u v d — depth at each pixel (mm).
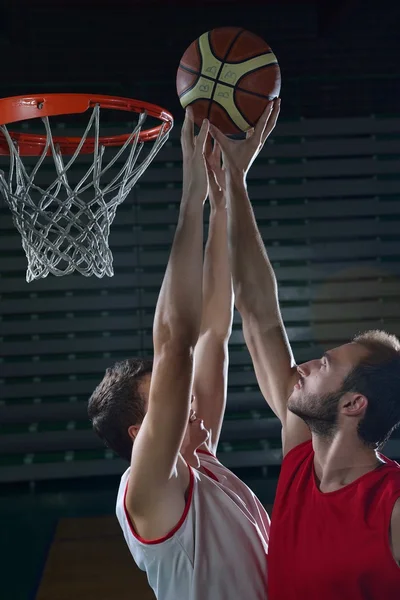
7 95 7047
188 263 1333
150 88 7137
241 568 1376
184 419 1292
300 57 7250
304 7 7156
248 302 1645
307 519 1369
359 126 7125
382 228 7016
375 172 7109
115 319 6711
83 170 6523
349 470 1395
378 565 1252
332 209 7031
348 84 7297
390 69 7270
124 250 6855
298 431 1578
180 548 1350
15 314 6672
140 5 7012
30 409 6422
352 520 1306
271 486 5625
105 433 1559
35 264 2307
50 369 6570
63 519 4961
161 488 1312
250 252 1616
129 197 6930
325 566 1298
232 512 1412
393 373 1380
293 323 6875
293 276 6918
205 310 1853
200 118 1712
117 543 4375
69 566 4020
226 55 1682
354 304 6887
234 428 6227
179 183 7000
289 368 1647
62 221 3939
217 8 7098
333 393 1394
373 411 1377
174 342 1294
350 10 6305
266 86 1674
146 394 1515
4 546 4418
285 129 7129
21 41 7043
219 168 1817
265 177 7078
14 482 5996
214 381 1813
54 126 6645
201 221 1374
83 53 7082
